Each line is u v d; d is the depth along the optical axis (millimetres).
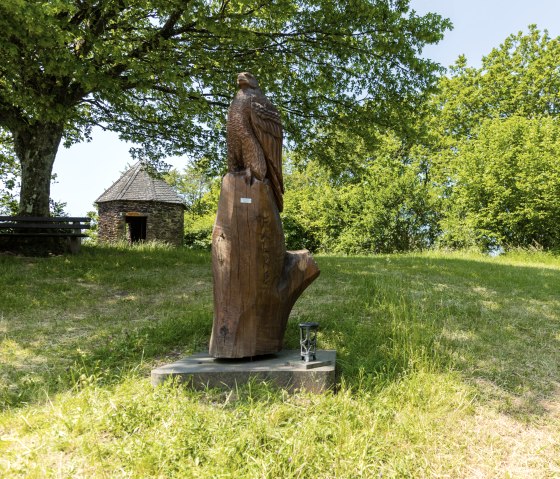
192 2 9008
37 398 4000
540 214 19266
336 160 13133
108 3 9250
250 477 2812
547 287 8773
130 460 2986
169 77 8977
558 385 4426
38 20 7375
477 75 27062
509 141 20609
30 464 2955
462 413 3775
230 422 3432
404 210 21125
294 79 11734
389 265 11156
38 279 8500
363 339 5289
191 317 6105
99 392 3924
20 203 11398
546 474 3055
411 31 10578
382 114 11648
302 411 3650
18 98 9922
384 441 3264
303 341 4355
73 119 13070
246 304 4395
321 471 2938
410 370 4418
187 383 4047
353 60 11242
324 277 9078
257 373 4074
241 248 4398
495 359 4957
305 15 10477
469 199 20797
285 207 27484
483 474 3049
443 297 7445
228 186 4457
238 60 10844
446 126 27062
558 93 24984
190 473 2865
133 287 8359
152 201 24188
